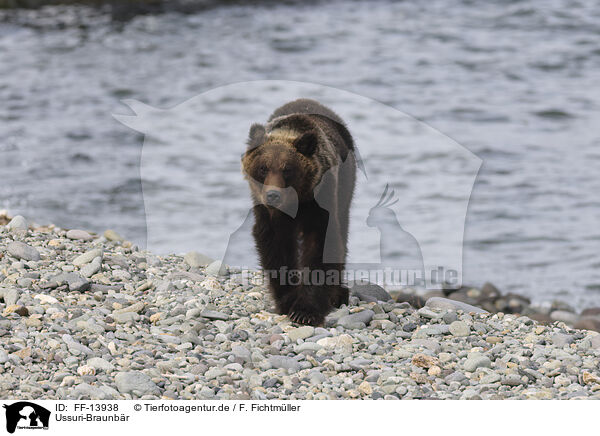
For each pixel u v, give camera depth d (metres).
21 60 113.75
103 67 111.38
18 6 139.00
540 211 69.88
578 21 146.25
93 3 143.50
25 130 84.38
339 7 158.38
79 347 22.84
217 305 28.58
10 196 64.50
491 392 21.97
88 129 85.25
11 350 22.47
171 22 139.38
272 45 128.62
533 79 113.44
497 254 60.56
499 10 156.50
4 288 27.06
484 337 27.11
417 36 137.88
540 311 50.28
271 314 27.94
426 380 22.55
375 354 24.72
